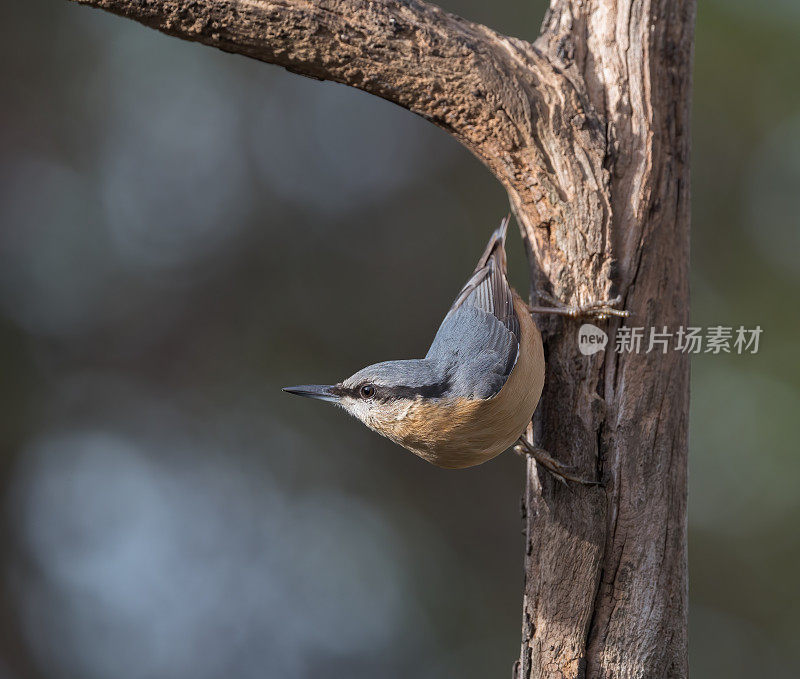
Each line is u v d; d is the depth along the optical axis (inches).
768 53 551.5
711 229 557.0
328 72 247.9
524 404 237.1
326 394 260.2
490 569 547.2
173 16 237.6
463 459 252.7
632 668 223.6
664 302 240.4
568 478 233.3
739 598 506.3
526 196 251.1
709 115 562.9
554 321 248.4
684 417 239.1
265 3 235.5
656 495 230.8
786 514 505.4
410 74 245.0
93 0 236.4
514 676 238.5
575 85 247.6
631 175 243.8
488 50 246.2
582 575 228.7
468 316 252.2
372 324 573.3
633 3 249.0
